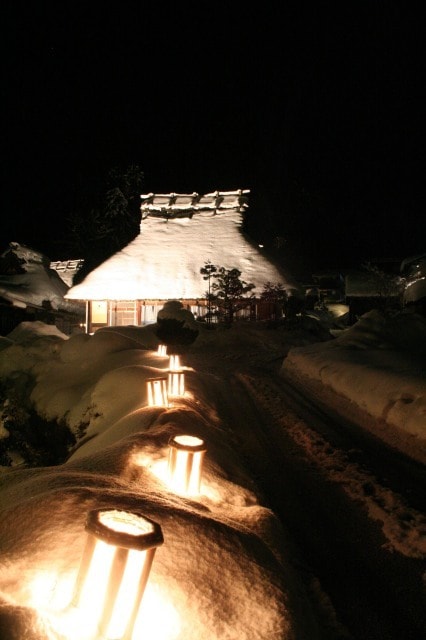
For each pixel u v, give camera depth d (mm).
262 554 3492
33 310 31281
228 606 2855
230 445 7703
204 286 31172
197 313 31297
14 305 30188
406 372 10281
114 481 4078
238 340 25625
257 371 18312
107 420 10102
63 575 2676
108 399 10930
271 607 2969
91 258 46688
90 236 47219
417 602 3822
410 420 8258
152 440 5605
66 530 2992
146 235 35781
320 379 13648
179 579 2883
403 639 3369
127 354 15492
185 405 8445
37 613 2264
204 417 8695
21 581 2670
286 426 9750
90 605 2281
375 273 38188
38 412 14094
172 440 4688
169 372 9375
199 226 36000
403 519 5227
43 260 38844
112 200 46688
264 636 2758
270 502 5770
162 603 2717
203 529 3361
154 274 32281
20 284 35281
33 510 3225
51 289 36219
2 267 36094
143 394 9914
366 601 3826
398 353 13352
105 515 2461
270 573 3273
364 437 8789
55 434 12727
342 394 11789
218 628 2711
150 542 2271
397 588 4016
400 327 16422
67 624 2295
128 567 2273
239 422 9930
